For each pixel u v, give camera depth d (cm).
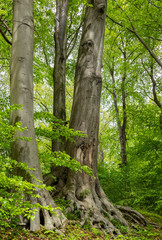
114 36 1543
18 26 482
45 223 413
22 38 475
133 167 1096
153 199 991
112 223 568
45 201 429
